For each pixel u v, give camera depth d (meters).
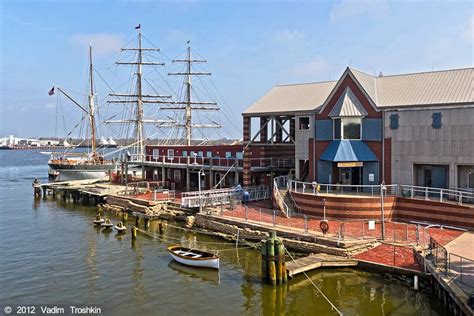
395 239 32.38
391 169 40.78
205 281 29.34
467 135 36.62
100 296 27.27
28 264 33.47
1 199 68.31
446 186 38.62
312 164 45.16
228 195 47.09
